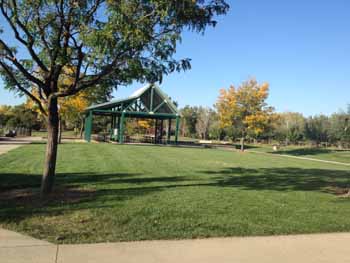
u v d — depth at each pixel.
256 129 41.56
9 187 9.91
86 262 4.79
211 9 8.09
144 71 8.12
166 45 8.00
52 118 8.77
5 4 8.12
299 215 7.84
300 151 44.53
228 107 42.28
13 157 17.81
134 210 7.52
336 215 8.01
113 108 40.84
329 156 37.59
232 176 14.70
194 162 20.20
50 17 8.42
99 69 8.49
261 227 6.71
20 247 5.23
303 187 12.45
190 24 8.02
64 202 8.02
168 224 6.65
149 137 48.41
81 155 20.77
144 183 11.52
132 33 7.41
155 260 4.96
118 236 5.86
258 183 12.97
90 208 7.53
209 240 5.92
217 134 69.31
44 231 5.95
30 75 8.44
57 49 8.16
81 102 32.78
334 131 58.16
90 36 7.39
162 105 42.69
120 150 26.64
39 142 32.94
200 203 8.59
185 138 77.62
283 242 5.99
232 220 7.13
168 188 10.63
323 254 5.50
